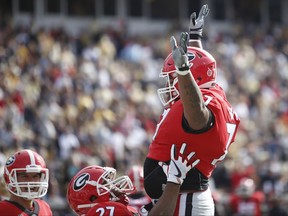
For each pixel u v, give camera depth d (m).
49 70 56.97
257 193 42.72
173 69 15.42
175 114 15.04
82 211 16.91
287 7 90.56
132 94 59.59
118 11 81.19
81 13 78.75
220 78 66.56
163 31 83.00
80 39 67.31
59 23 76.94
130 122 53.50
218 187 48.12
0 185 22.77
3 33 61.84
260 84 70.06
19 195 17.41
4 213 17.50
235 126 15.75
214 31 84.19
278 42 81.88
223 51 73.69
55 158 43.53
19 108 49.62
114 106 55.31
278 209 43.00
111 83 60.00
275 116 64.94
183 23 83.81
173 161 14.91
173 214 15.18
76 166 40.94
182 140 14.91
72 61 61.25
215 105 15.02
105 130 50.31
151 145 15.65
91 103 54.12
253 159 52.84
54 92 53.22
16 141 42.50
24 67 56.88
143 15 82.88
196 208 15.20
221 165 49.44
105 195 16.83
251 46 78.56
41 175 17.59
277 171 50.66
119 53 68.88
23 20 74.50
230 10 87.12
